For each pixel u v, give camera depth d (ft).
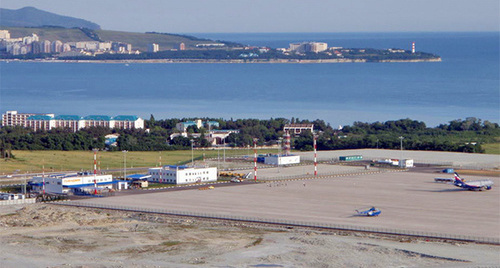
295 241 575.79
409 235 601.21
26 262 516.32
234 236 594.65
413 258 529.04
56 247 557.33
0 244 563.07
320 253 540.52
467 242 578.25
